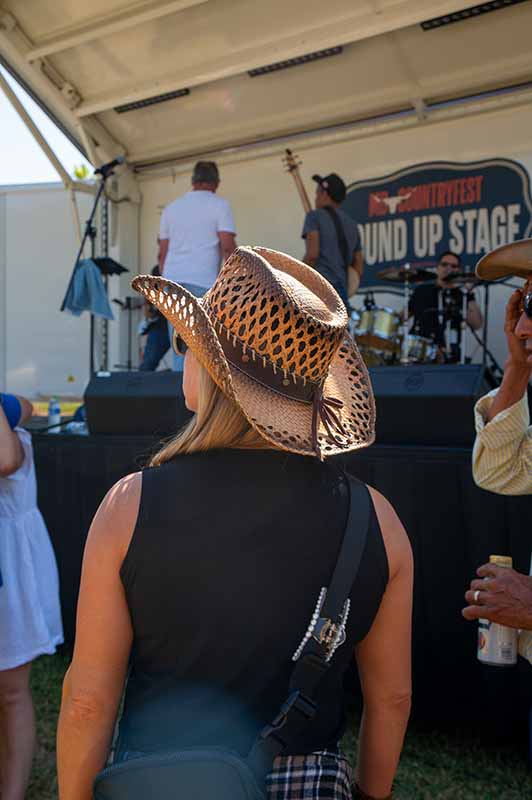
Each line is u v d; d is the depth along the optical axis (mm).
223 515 876
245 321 915
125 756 867
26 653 2129
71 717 882
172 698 865
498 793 2232
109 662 887
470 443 2617
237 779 791
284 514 891
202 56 5121
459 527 2430
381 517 965
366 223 5930
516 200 5379
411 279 5480
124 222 6551
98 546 881
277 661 869
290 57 4844
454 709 2486
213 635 857
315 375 947
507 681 2375
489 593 1285
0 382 7770
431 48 4980
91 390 3367
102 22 4844
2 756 2104
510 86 5137
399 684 1003
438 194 5641
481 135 5473
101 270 5793
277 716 841
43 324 7664
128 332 6707
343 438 1024
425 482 2484
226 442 933
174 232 4344
